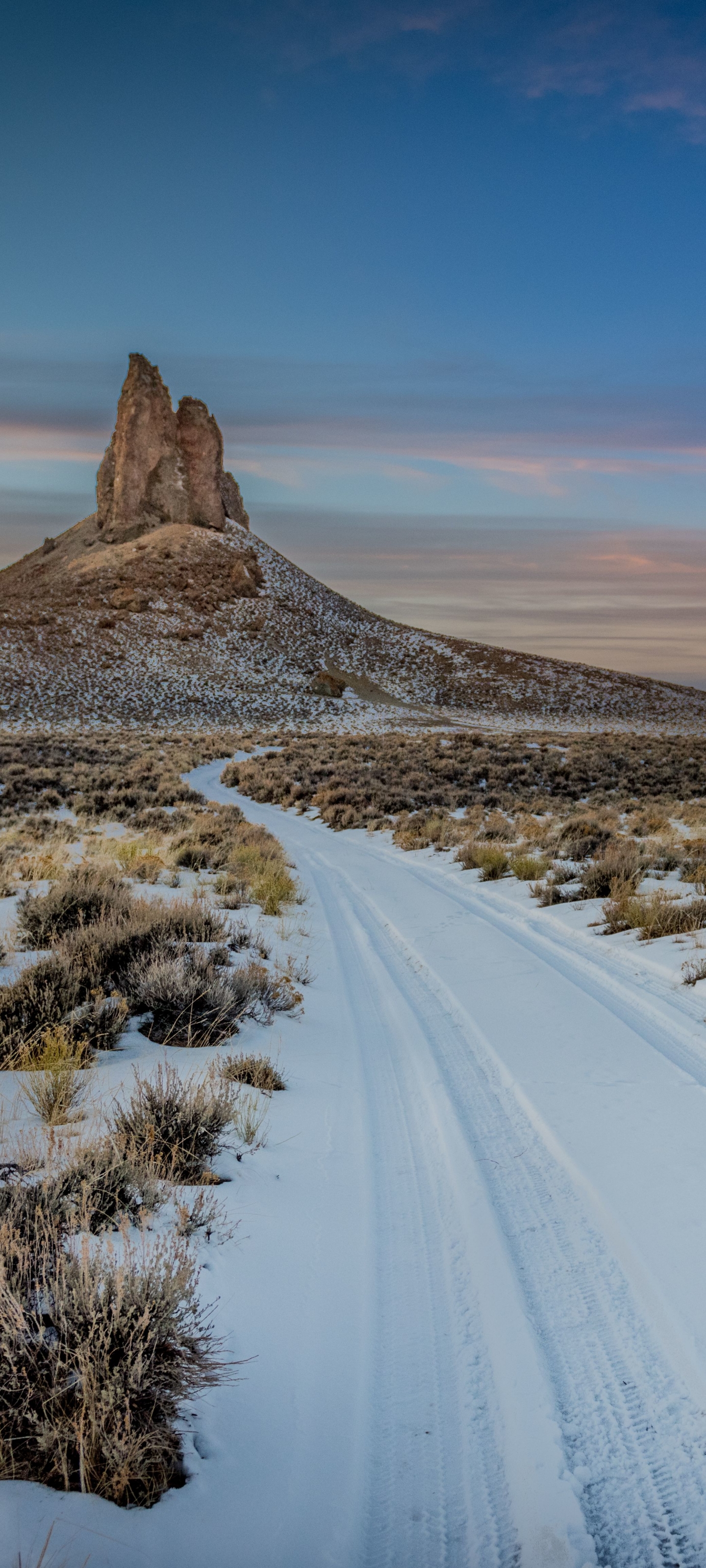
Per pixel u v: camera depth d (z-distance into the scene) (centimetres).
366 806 2648
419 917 1130
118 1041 629
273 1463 255
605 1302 335
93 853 1652
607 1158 448
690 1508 242
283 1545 226
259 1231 379
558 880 1297
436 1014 729
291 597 14925
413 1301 342
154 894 1217
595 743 5434
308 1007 755
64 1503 227
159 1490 235
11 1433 244
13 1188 351
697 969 763
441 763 3909
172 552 14650
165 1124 438
